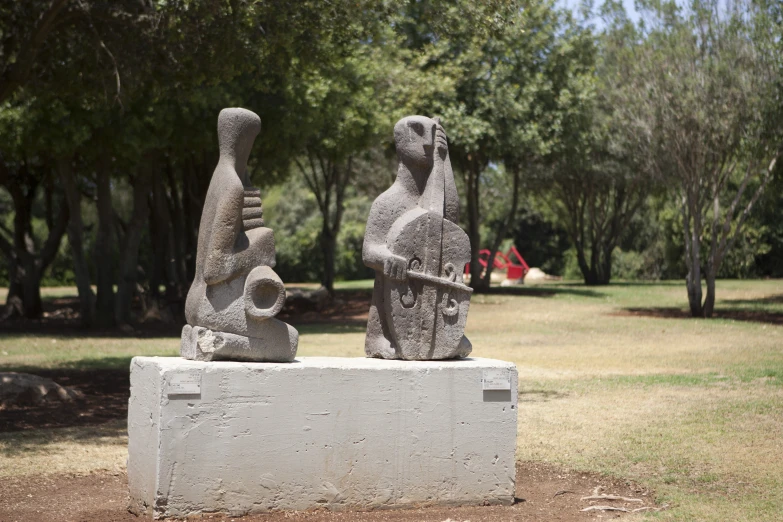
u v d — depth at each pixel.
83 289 24.12
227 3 12.45
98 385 13.72
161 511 6.20
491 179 49.19
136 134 19.39
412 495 6.80
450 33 13.73
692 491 7.41
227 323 6.73
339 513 6.59
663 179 24.64
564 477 8.00
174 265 27.42
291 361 6.93
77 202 23.64
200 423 6.30
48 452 8.84
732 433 9.60
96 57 13.83
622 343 19.14
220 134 7.17
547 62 29.98
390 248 7.48
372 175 39.66
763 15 22.17
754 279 42.91
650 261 48.34
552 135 30.17
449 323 7.53
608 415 10.77
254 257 6.84
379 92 26.56
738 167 29.98
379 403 6.73
